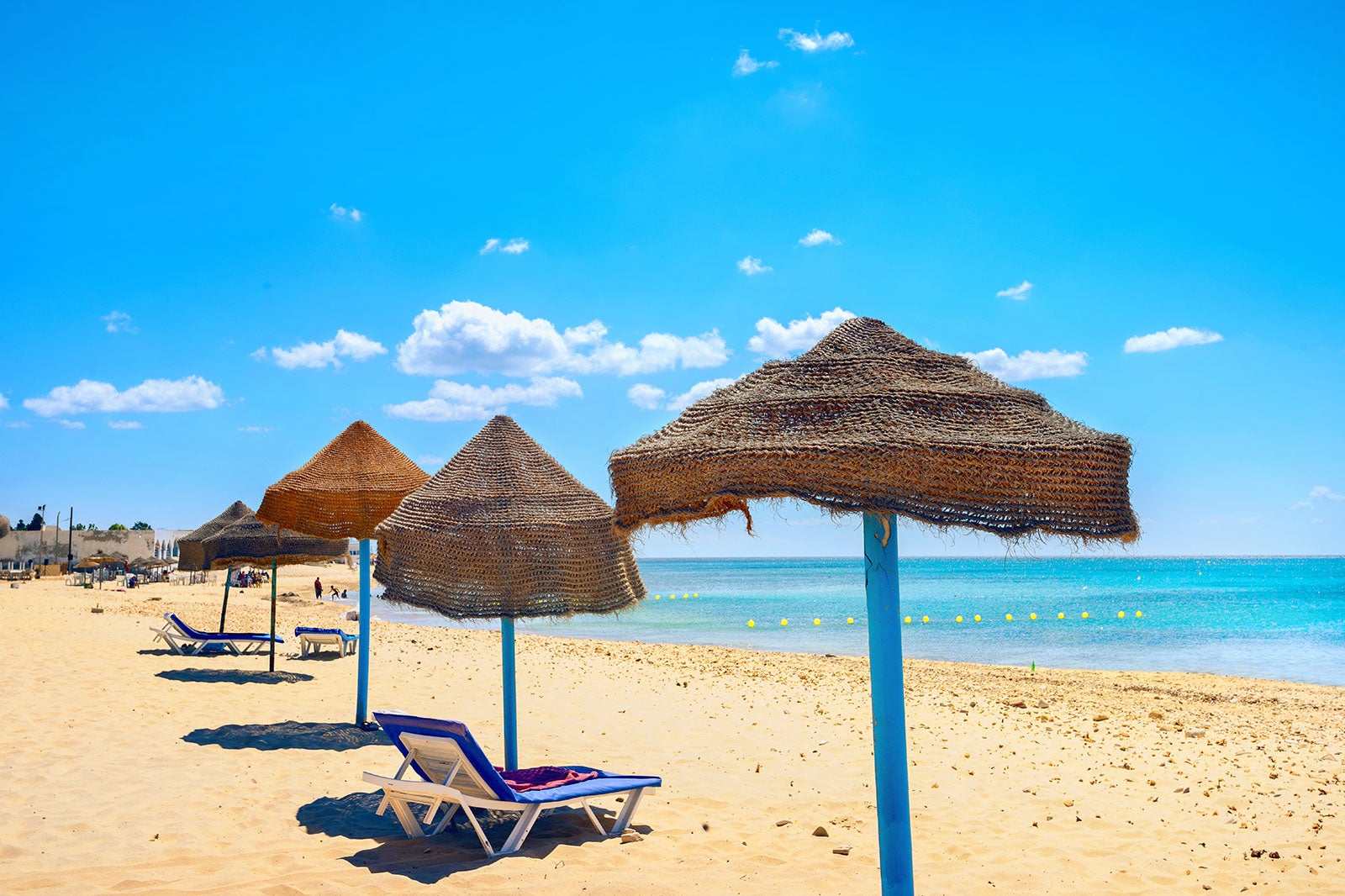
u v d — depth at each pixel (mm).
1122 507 2861
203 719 8961
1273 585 69375
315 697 10820
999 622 33844
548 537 5895
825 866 5230
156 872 4648
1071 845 5848
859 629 31641
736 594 59469
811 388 3389
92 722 8516
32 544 55844
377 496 8695
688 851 5414
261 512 8797
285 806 5996
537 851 5168
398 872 4750
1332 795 7227
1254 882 5188
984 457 2787
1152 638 27062
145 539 57281
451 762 5301
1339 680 17719
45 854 4871
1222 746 9391
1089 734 9930
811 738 9234
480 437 6527
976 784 7457
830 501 2818
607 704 11086
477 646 19172
